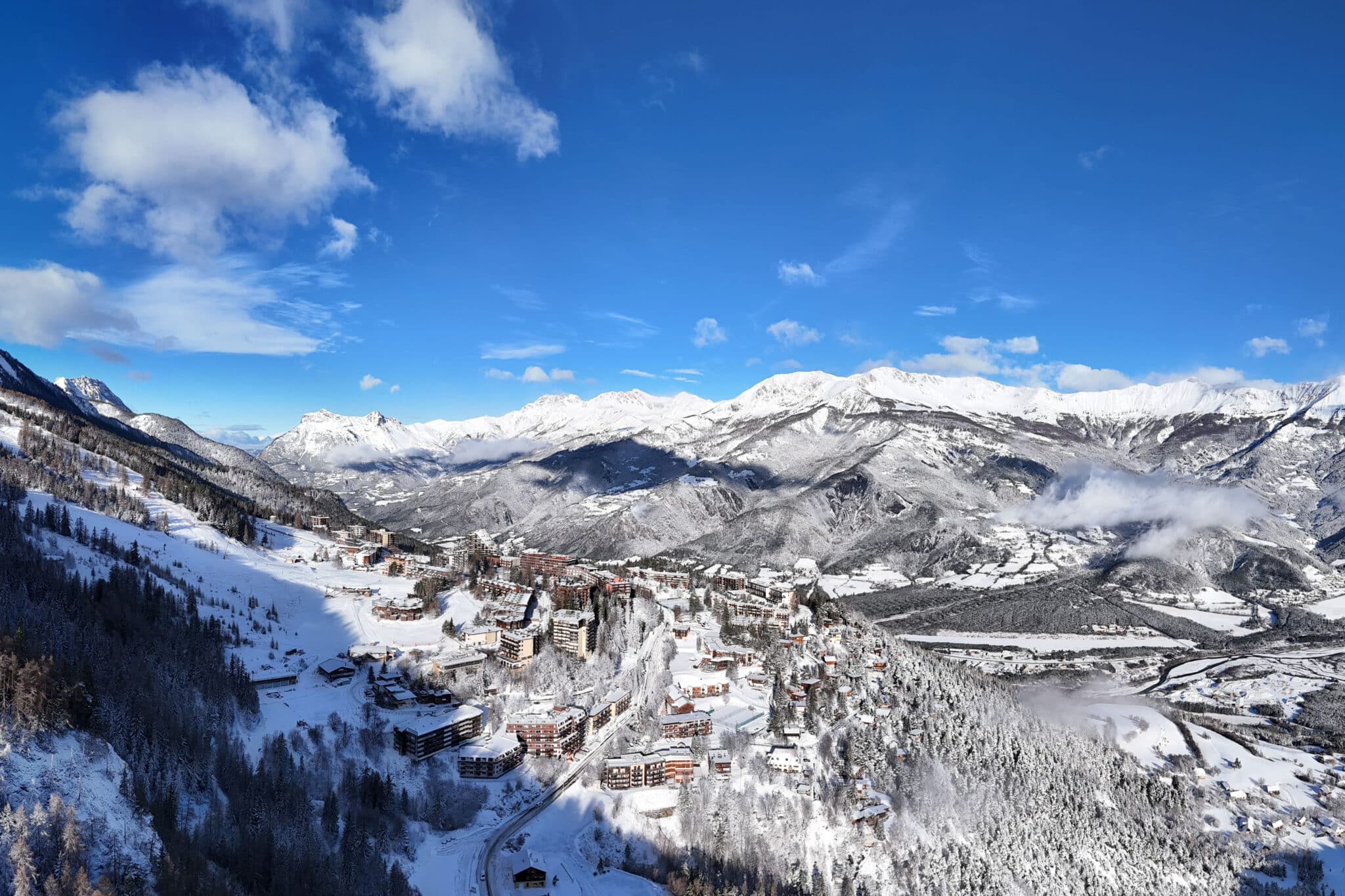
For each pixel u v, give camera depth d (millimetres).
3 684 153375
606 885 173500
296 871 150250
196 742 181125
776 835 199750
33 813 131875
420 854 179625
